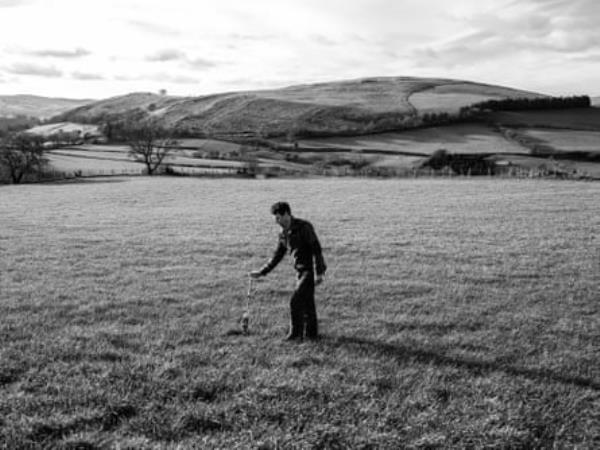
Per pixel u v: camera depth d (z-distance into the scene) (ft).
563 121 399.24
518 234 75.87
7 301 38.88
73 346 28.58
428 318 35.35
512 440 19.77
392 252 61.77
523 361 27.66
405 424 20.68
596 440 20.08
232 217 101.30
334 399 22.67
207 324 33.58
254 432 19.95
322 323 34.14
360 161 299.99
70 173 257.14
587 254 60.18
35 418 20.39
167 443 19.16
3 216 104.58
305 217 98.84
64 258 58.08
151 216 104.06
